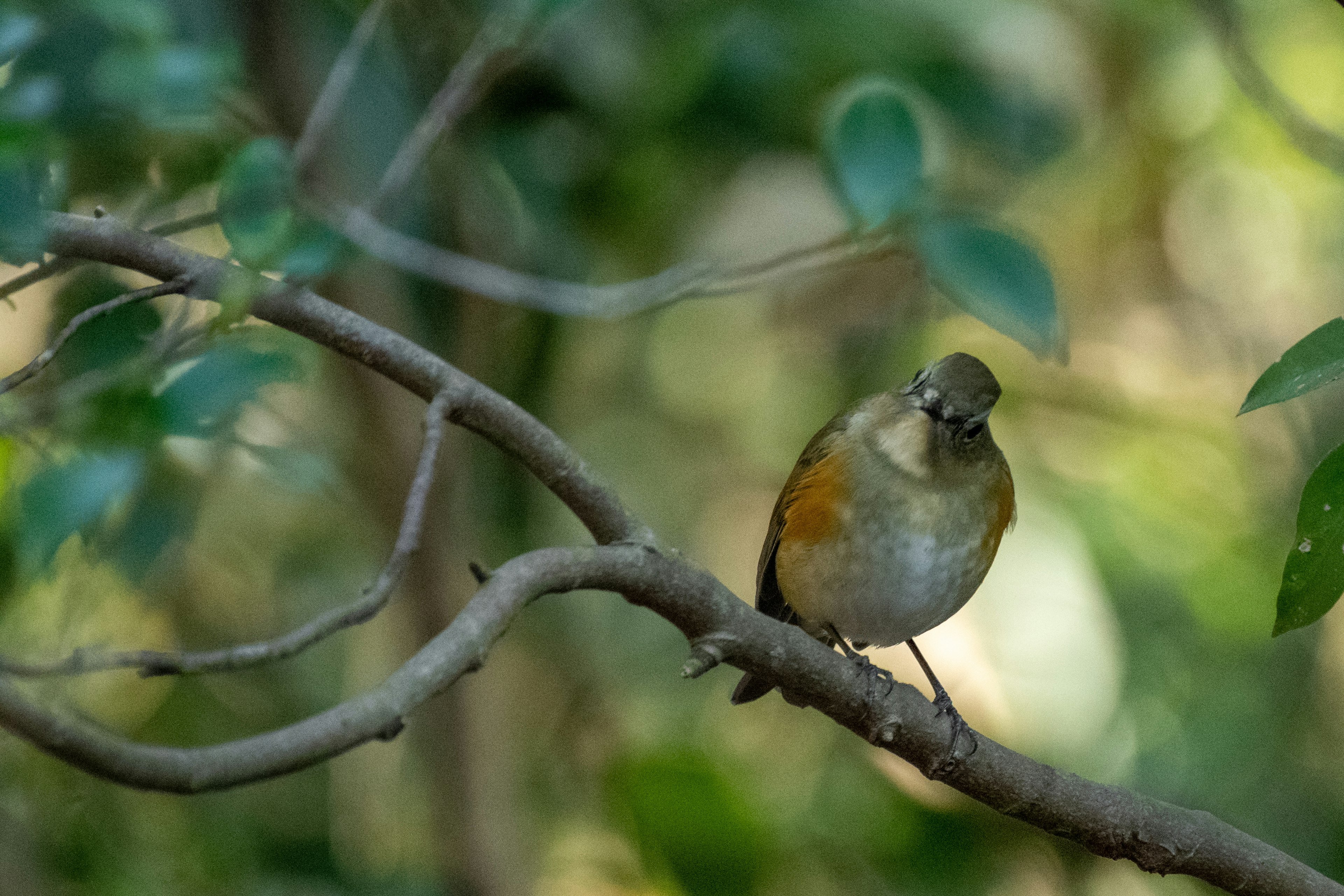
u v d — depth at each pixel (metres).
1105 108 15.11
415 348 5.17
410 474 9.60
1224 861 5.92
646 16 10.60
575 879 12.41
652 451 14.70
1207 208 15.91
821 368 14.84
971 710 12.39
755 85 10.17
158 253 4.98
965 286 6.33
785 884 11.45
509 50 7.88
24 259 5.05
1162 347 16.03
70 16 7.29
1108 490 14.02
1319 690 13.27
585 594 13.49
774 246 13.38
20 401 5.88
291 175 5.71
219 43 7.82
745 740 13.32
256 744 3.80
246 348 5.79
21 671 3.58
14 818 9.14
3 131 5.05
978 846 11.30
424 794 12.10
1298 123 8.95
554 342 10.98
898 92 6.61
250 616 12.00
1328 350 4.32
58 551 6.17
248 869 10.47
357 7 9.62
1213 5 9.28
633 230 11.43
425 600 9.78
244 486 11.76
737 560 14.52
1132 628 13.09
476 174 10.30
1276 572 13.88
